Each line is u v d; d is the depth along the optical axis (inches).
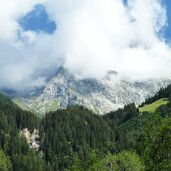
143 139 2230.6
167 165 1919.3
